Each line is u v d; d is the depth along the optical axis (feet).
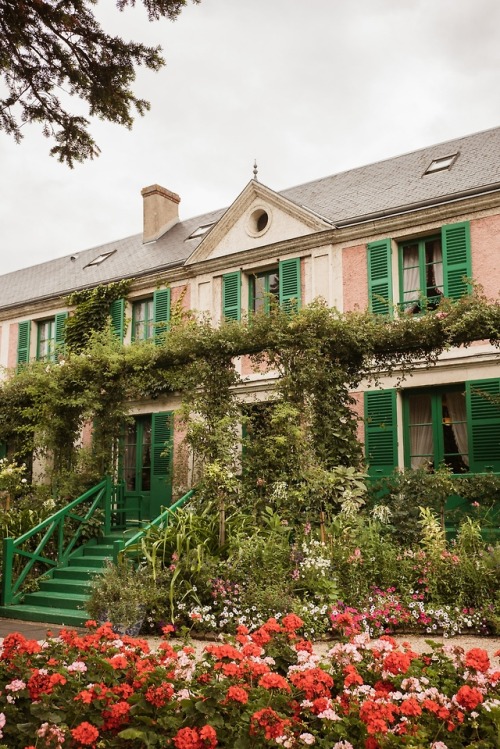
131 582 24.54
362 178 49.37
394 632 23.43
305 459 29.25
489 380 36.76
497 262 37.35
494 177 39.29
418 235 40.73
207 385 33.17
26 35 16.49
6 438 44.78
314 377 29.96
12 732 9.85
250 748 9.22
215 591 23.94
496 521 29.81
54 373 38.58
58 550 32.65
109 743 9.69
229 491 30.04
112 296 54.03
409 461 39.47
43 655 12.05
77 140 18.62
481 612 23.08
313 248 44.19
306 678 9.92
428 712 9.46
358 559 24.66
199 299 49.47
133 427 50.60
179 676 10.91
